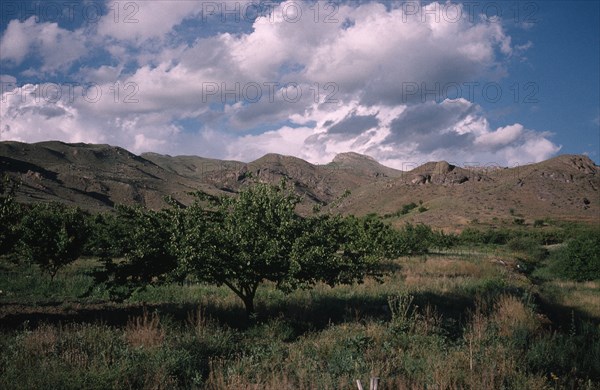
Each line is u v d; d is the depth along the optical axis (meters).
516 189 153.25
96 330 9.65
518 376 7.53
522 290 19.70
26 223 18.69
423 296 16.16
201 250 10.89
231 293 16.50
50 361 7.31
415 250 42.16
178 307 13.56
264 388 6.91
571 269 32.31
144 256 11.60
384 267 26.61
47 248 18.72
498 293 16.66
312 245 11.57
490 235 72.00
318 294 16.11
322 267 11.55
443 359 8.52
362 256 13.02
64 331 9.75
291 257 11.06
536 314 14.08
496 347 9.38
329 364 8.02
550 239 70.81
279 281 11.65
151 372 7.25
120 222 11.95
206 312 12.78
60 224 19.38
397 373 7.79
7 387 6.36
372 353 8.84
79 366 7.16
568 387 7.89
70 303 14.01
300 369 7.80
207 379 7.23
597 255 31.31
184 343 9.00
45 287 16.94
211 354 8.86
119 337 9.35
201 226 11.21
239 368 7.65
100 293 15.77
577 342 11.69
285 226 11.31
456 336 11.17
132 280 12.02
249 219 11.34
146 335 9.48
